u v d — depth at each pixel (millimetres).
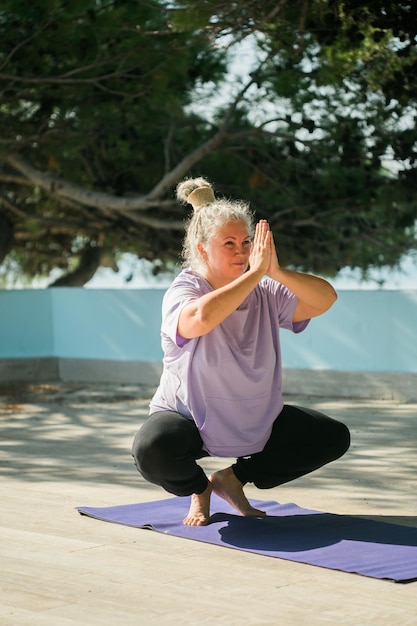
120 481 4738
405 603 2945
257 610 2893
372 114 9398
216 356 3602
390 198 9961
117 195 10656
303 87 9023
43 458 5348
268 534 3688
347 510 4145
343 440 3871
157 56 8648
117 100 9219
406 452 5367
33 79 8570
